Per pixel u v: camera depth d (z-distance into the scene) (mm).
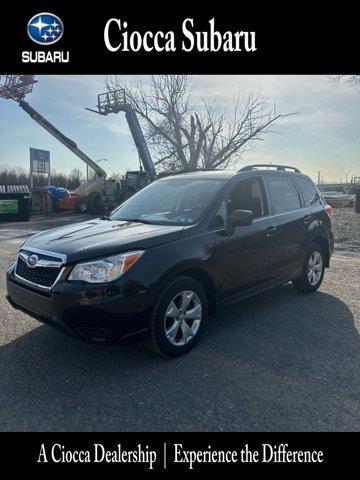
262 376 3281
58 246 3465
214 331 4215
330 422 2695
